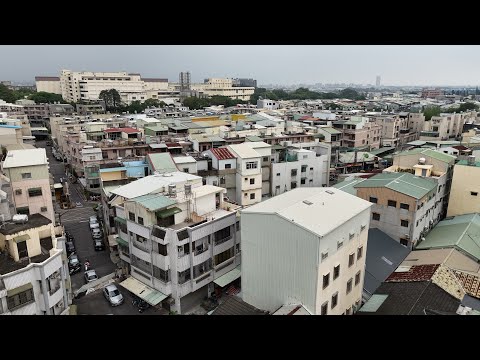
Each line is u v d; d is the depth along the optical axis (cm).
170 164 5203
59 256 2875
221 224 3844
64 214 6481
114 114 13488
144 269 3759
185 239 3494
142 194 3769
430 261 3666
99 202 6969
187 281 3622
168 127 9019
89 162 6975
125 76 19850
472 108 15812
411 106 18200
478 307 2994
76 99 18525
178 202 3703
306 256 2611
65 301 2978
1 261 2800
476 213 4922
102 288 4141
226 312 2725
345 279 2994
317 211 2883
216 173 5678
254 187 5728
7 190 4062
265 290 2975
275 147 6906
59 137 10481
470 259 3788
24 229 2855
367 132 10306
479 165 4944
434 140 10125
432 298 2967
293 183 6612
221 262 3938
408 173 4950
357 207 3067
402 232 4194
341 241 2797
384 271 3688
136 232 3688
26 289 2628
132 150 7275
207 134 8038
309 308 2664
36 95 16538
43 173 4200
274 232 2802
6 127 6450
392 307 2881
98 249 5072
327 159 6975
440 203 5134
